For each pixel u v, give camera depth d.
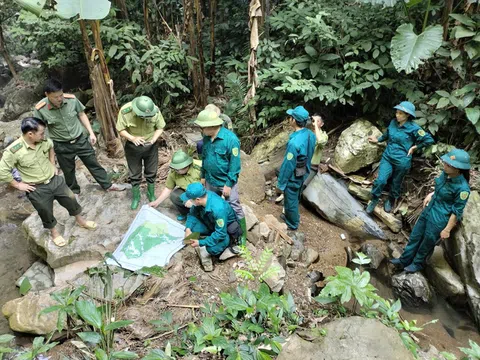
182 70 6.48
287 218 4.39
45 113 3.63
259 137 5.84
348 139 5.04
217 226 3.28
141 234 3.69
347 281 2.99
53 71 7.59
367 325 2.72
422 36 4.26
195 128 6.13
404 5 4.70
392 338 2.64
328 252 4.32
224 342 2.53
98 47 4.68
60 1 2.60
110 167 5.09
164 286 3.27
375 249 4.29
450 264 4.03
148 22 6.17
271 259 3.50
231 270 3.46
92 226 3.79
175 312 3.04
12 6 8.34
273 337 2.69
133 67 5.88
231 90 5.73
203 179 3.78
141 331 2.86
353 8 5.57
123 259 3.48
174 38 6.11
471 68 4.60
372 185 4.93
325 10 5.51
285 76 5.16
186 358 2.61
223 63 6.91
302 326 3.06
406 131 4.23
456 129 4.77
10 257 4.08
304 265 3.97
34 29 6.59
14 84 8.77
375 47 4.96
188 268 3.47
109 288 3.11
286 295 3.24
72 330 2.87
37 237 3.71
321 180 4.88
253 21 4.87
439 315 3.77
